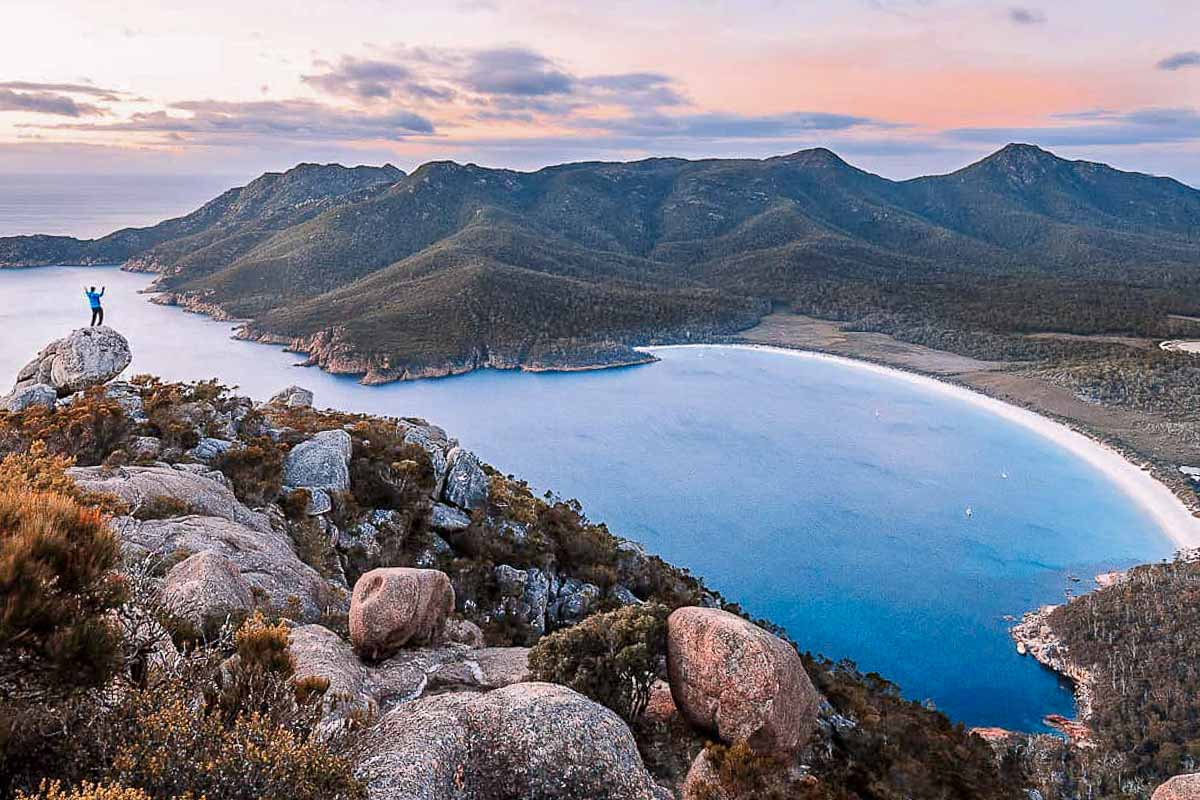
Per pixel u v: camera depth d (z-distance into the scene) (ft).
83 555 24.50
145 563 37.76
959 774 75.61
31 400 100.99
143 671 26.84
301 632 47.39
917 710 106.83
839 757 64.85
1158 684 222.48
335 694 35.88
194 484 71.97
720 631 49.93
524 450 543.80
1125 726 207.21
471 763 32.65
